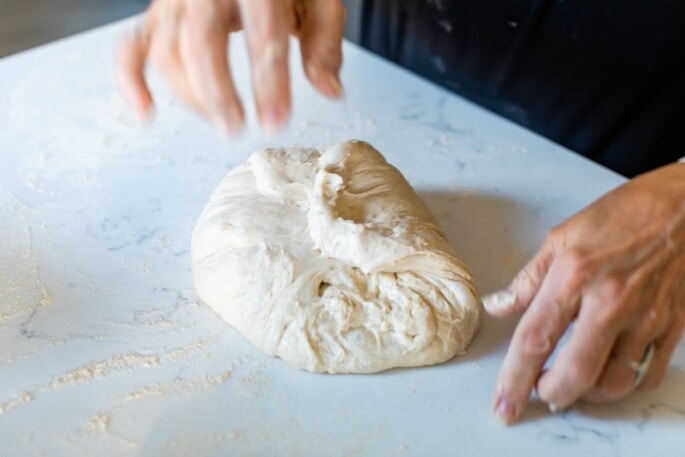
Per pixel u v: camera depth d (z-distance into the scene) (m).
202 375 0.55
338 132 0.78
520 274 0.51
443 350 0.55
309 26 0.50
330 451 0.51
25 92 0.83
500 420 0.52
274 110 0.43
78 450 0.51
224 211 0.61
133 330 0.58
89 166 0.74
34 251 0.65
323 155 0.65
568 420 0.53
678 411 0.53
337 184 0.61
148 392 0.54
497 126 0.80
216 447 0.51
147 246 0.66
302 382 0.55
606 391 0.50
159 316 0.59
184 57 0.44
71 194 0.71
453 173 0.74
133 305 0.60
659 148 0.76
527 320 0.49
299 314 0.55
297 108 0.81
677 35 0.71
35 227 0.67
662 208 0.50
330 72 0.51
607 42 0.74
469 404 0.54
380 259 0.56
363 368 0.55
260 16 0.44
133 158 0.75
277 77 0.43
